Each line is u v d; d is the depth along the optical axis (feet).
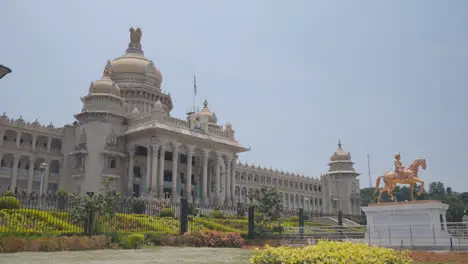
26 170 217.77
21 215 105.50
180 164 249.34
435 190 583.99
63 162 227.81
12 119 214.69
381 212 123.44
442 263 69.62
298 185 374.22
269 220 152.56
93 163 213.66
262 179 342.64
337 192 362.94
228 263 60.18
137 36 288.10
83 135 219.20
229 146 251.19
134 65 268.21
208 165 256.11
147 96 263.08
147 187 210.18
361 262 38.63
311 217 243.60
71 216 105.09
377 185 130.52
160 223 127.44
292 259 40.60
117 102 229.86
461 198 541.75
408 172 123.34
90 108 222.89
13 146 212.64
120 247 93.56
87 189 208.64
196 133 231.50
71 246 85.51
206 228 136.05
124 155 223.30
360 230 154.61
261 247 111.14
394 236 118.93
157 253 80.94
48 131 226.79
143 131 215.31
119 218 119.55
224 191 247.29
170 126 218.79
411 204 118.62
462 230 120.37
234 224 156.35
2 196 114.83
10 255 71.00
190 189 224.74
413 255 85.05
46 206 123.44
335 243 45.32
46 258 66.54
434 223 114.52
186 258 69.51
